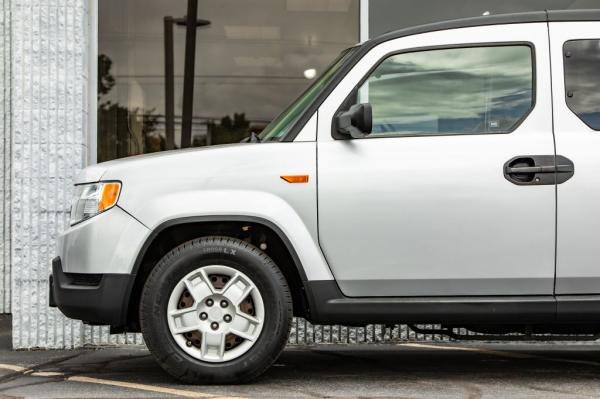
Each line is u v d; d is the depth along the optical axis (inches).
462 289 208.8
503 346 296.8
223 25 324.8
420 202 207.9
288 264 221.5
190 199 209.5
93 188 216.7
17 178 289.3
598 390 209.3
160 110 321.1
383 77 216.8
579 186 206.5
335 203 209.0
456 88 215.5
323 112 214.1
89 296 211.8
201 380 209.8
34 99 289.9
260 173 210.5
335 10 325.1
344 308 209.0
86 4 297.0
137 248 209.6
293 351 284.4
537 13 218.1
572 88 212.7
